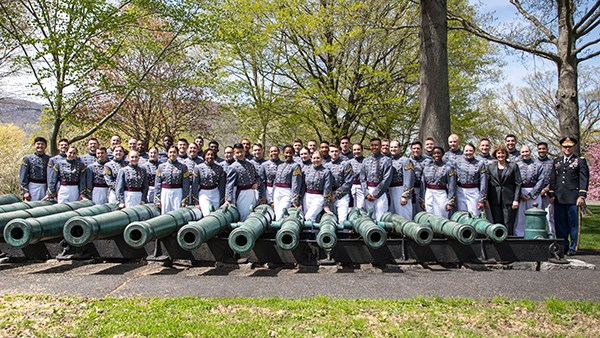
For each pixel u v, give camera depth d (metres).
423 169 7.31
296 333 3.29
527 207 7.30
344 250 5.68
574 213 6.73
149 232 5.04
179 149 7.90
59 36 11.12
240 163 7.06
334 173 7.02
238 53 14.36
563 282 4.89
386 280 4.98
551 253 5.73
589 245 8.42
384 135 16.84
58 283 4.72
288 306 3.90
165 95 15.96
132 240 4.98
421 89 9.53
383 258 5.69
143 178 7.41
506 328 3.46
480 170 6.94
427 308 3.91
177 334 3.23
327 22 12.23
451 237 5.55
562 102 11.31
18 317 3.55
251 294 4.39
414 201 7.36
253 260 5.64
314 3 14.22
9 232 4.96
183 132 18.20
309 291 4.51
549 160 7.39
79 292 4.37
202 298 4.19
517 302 4.10
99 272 5.30
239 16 14.30
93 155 8.50
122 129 16.25
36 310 3.71
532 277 5.12
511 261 5.72
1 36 12.23
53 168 7.62
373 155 7.14
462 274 5.30
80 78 11.52
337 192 6.91
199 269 5.55
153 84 13.16
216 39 13.01
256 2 14.00
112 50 13.20
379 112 15.23
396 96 15.02
